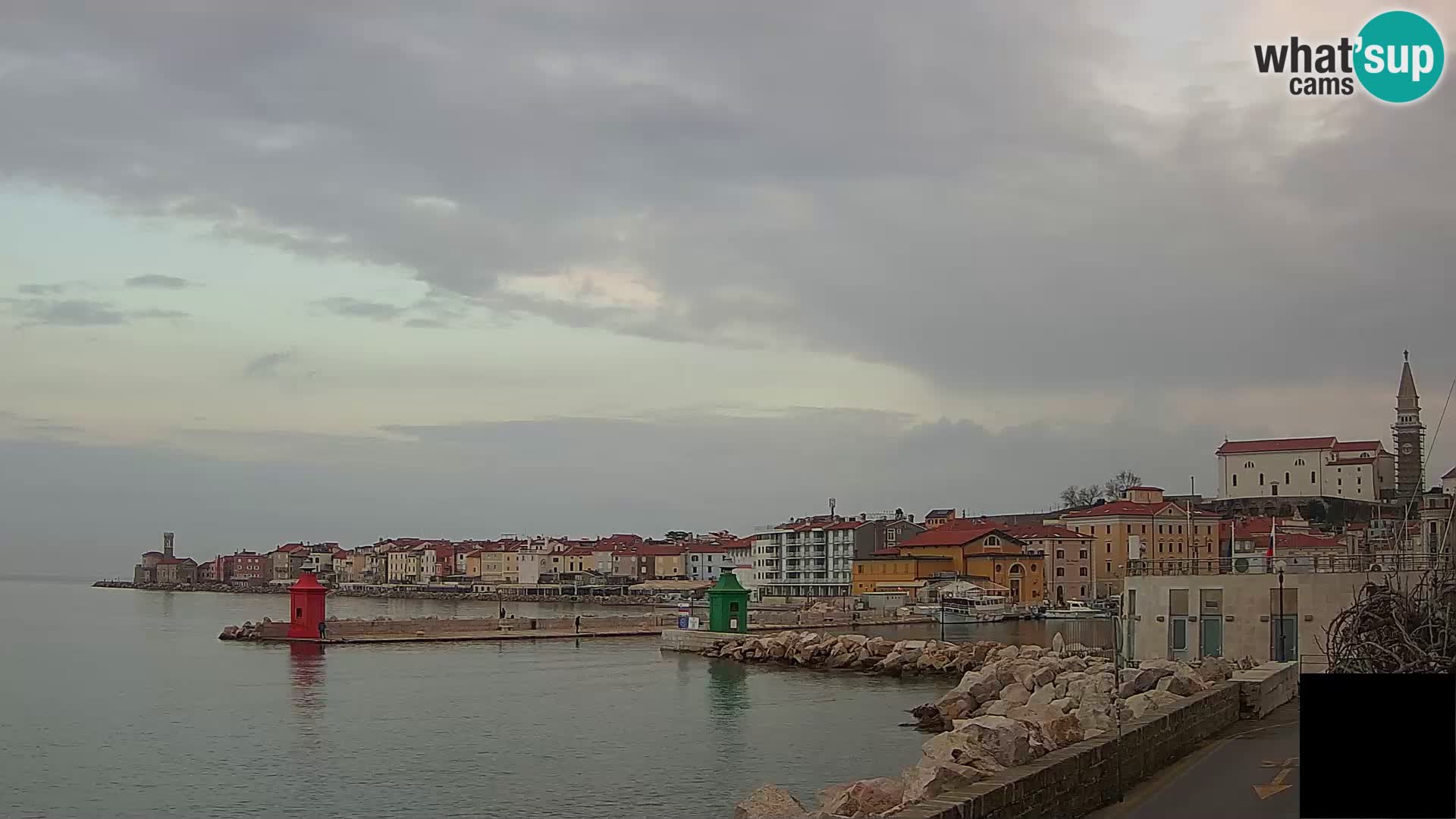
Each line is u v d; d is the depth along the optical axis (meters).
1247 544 173.38
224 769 50.62
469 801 43.88
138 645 127.69
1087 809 23.81
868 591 197.00
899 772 49.16
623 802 43.53
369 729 62.41
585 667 100.44
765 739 58.53
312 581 127.62
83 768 50.91
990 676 66.00
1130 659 67.56
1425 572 48.47
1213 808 24.42
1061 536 194.12
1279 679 43.31
